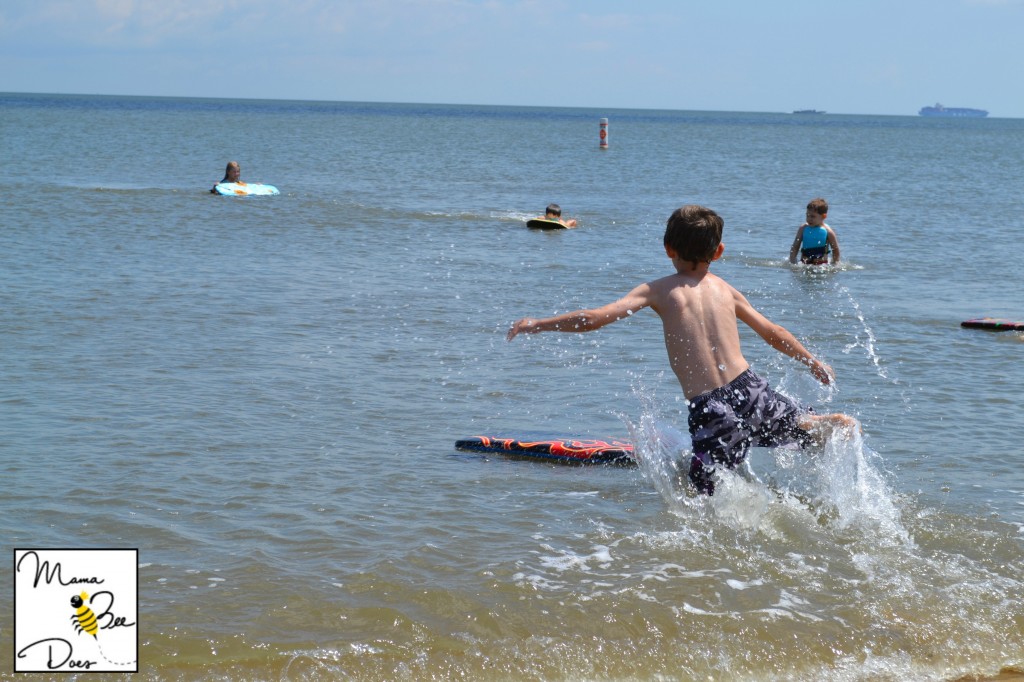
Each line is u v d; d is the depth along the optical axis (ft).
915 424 25.62
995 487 21.17
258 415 25.29
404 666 13.96
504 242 63.72
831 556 17.72
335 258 53.78
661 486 20.42
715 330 20.24
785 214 88.17
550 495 20.40
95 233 58.80
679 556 17.49
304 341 33.83
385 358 31.89
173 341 33.06
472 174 133.49
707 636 15.11
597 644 14.73
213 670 13.61
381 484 20.72
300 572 16.34
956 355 33.76
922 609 16.08
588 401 27.53
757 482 20.31
